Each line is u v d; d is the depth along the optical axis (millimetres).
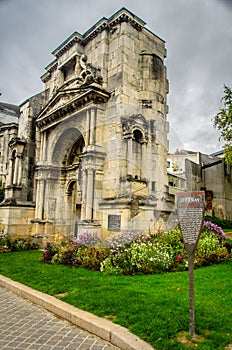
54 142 12758
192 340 3480
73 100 11008
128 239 7098
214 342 3410
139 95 10945
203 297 5148
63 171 12508
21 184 14492
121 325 3975
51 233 12477
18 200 14203
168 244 8023
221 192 23828
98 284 6094
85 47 13000
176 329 3709
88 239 7914
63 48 13812
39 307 5258
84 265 8000
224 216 23281
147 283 6117
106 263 7445
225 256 9242
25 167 14773
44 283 6387
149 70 11227
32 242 13219
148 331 3689
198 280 6418
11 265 8781
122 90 10500
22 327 4305
